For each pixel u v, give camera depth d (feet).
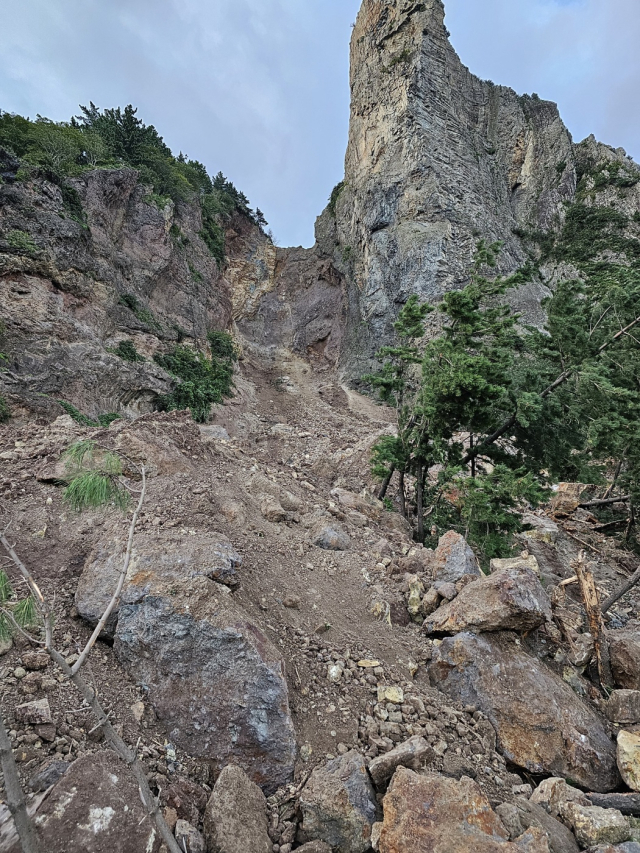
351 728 13.66
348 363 135.33
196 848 9.18
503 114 160.45
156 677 12.81
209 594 13.93
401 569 23.67
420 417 40.32
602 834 11.73
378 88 139.85
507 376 36.37
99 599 14.53
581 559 21.67
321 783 11.40
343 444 73.77
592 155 175.11
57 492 21.63
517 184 158.30
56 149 81.30
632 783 14.07
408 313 42.80
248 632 13.30
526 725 15.28
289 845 10.44
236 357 133.08
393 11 137.90
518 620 17.60
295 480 36.09
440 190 122.93
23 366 58.90
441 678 16.76
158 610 13.46
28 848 6.65
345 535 26.61
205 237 130.41
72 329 67.97
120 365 74.43
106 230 84.43
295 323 167.12
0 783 9.19
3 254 62.95
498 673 16.43
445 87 136.46
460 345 38.73
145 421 33.91
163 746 11.65
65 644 13.34
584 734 15.24
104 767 9.39
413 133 127.85
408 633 18.89
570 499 53.72
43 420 56.75
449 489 36.01
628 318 35.37
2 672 11.55
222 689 12.44
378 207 130.21
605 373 34.53
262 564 20.18
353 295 143.54
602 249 144.25
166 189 116.57
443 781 11.14
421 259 116.98
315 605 18.89
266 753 11.96
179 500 22.98
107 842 8.16
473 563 23.38
